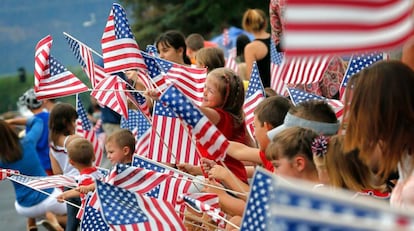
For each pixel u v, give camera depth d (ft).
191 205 44.11
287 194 23.08
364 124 32.17
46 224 75.31
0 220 93.61
